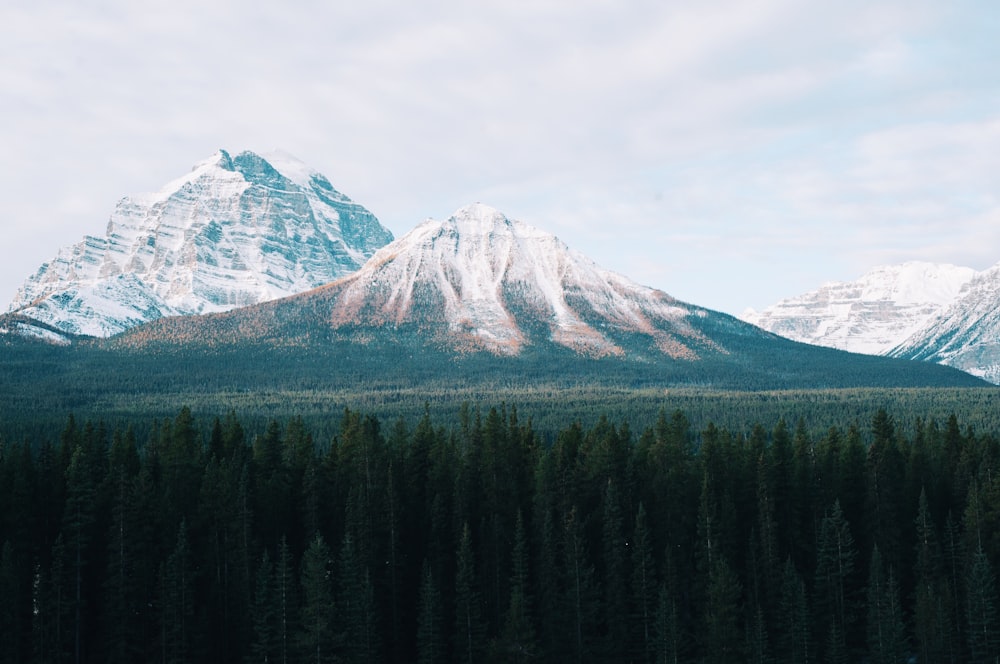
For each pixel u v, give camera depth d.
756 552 156.88
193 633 138.88
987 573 145.38
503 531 155.00
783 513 163.38
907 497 166.50
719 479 165.50
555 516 157.12
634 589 148.75
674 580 149.62
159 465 162.25
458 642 142.62
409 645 151.38
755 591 150.88
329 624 135.75
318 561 136.50
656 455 165.75
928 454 174.88
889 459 166.25
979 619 143.75
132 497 140.75
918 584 152.88
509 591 152.12
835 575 152.50
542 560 148.12
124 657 135.50
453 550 155.38
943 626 144.25
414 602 153.50
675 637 141.50
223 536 148.50
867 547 162.75
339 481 160.25
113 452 161.12
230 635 145.25
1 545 138.88
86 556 143.25
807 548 160.38
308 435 176.62
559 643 145.12
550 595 146.25
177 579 136.75
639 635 148.62
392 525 152.00
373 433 170.88
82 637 139.62
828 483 168.25
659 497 160.00
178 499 153.12
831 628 146.75
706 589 147.88
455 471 164.00
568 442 178.00
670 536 158.50
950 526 157.12
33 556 144.75
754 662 140.75
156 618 138.25
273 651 137.00
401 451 170.25
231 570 147.00
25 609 138.50
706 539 153.12
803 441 171.25
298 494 160.00
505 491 160.25
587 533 158.00
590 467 163.00
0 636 128.38
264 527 154.25
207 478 149.75
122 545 137.62
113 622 136.25
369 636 139.00
